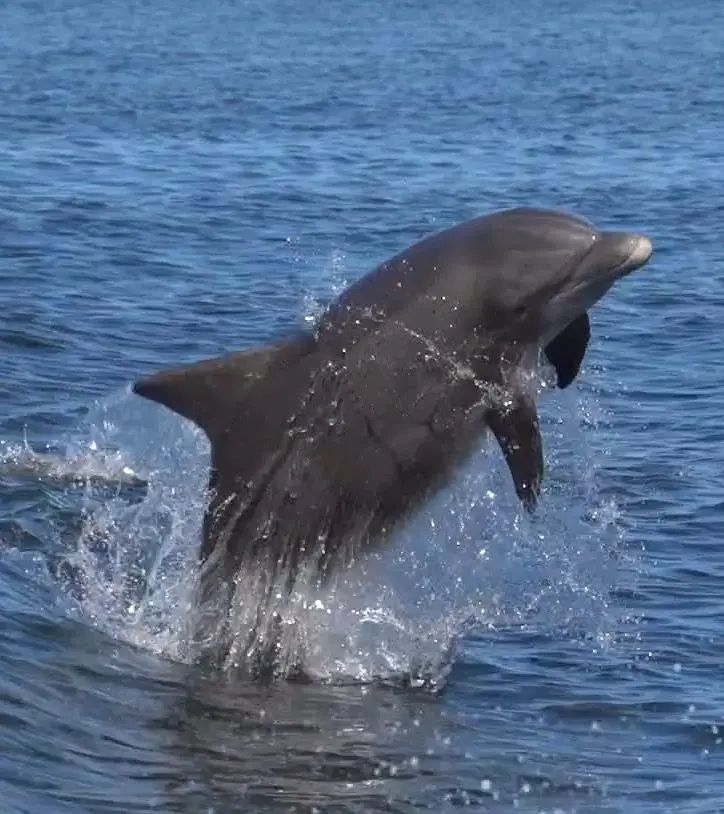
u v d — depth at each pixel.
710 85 81.62
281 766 11.34
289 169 48.81
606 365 25.30
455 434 13.48
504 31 131.62
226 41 113.94
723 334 27.77
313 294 30.33
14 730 11.23
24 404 21.06
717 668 13.85
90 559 15.11
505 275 13.56
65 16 142.88
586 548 16.45
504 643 14.08
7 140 53.12
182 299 29.12
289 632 13.41
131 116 62.19
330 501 13.34
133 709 12.12
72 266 31.56
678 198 44.59
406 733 12.15
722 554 16.72
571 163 51.88
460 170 49.62
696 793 11.33
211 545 13.46
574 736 12.34
